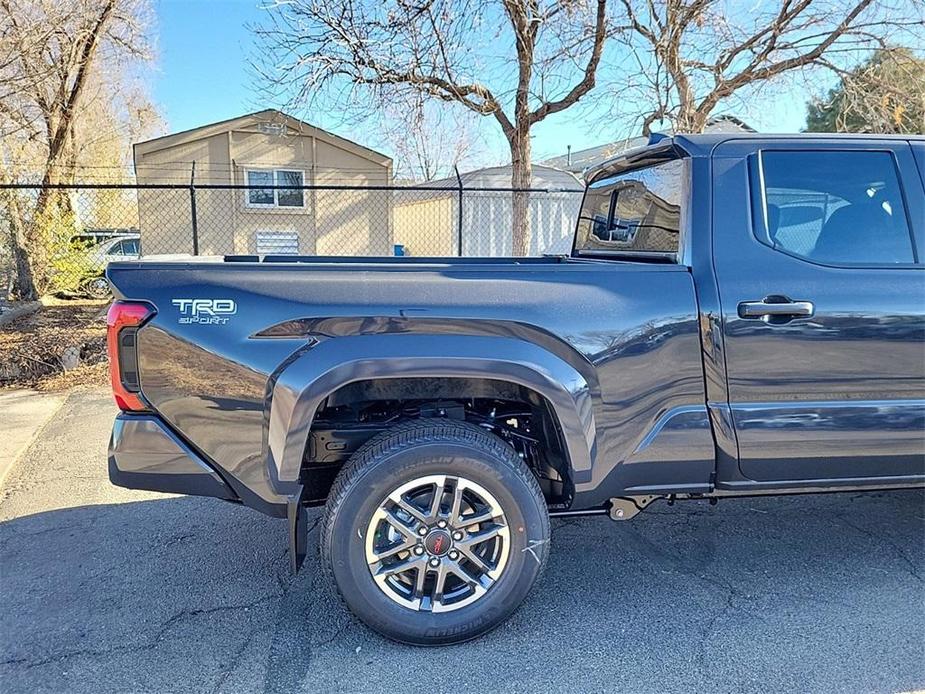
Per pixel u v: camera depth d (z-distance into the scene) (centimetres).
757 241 275
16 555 344
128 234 1362
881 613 288
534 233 1664
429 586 265
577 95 1013
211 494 254
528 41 970
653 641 269
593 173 407
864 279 276
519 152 1073
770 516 391
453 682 244
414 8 900
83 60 1188
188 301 244
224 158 1675
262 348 245
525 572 264
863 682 244
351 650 263
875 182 289
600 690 240
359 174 1747
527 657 259
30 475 457
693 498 296
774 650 262
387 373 247
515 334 256
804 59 1009
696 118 1041
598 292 262
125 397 246
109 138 1780
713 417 269
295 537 250
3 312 973
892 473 287
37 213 1162
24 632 276
